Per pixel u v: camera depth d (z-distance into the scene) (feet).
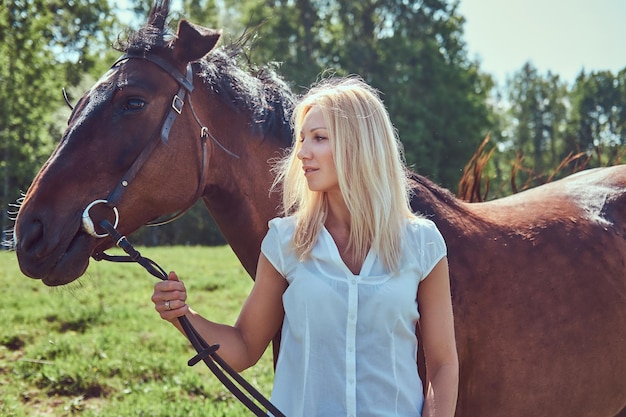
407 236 7.23
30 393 18.47
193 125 9.30
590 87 144.56
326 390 6.91
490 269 9.80
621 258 10.89
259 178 9.84
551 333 9.92
